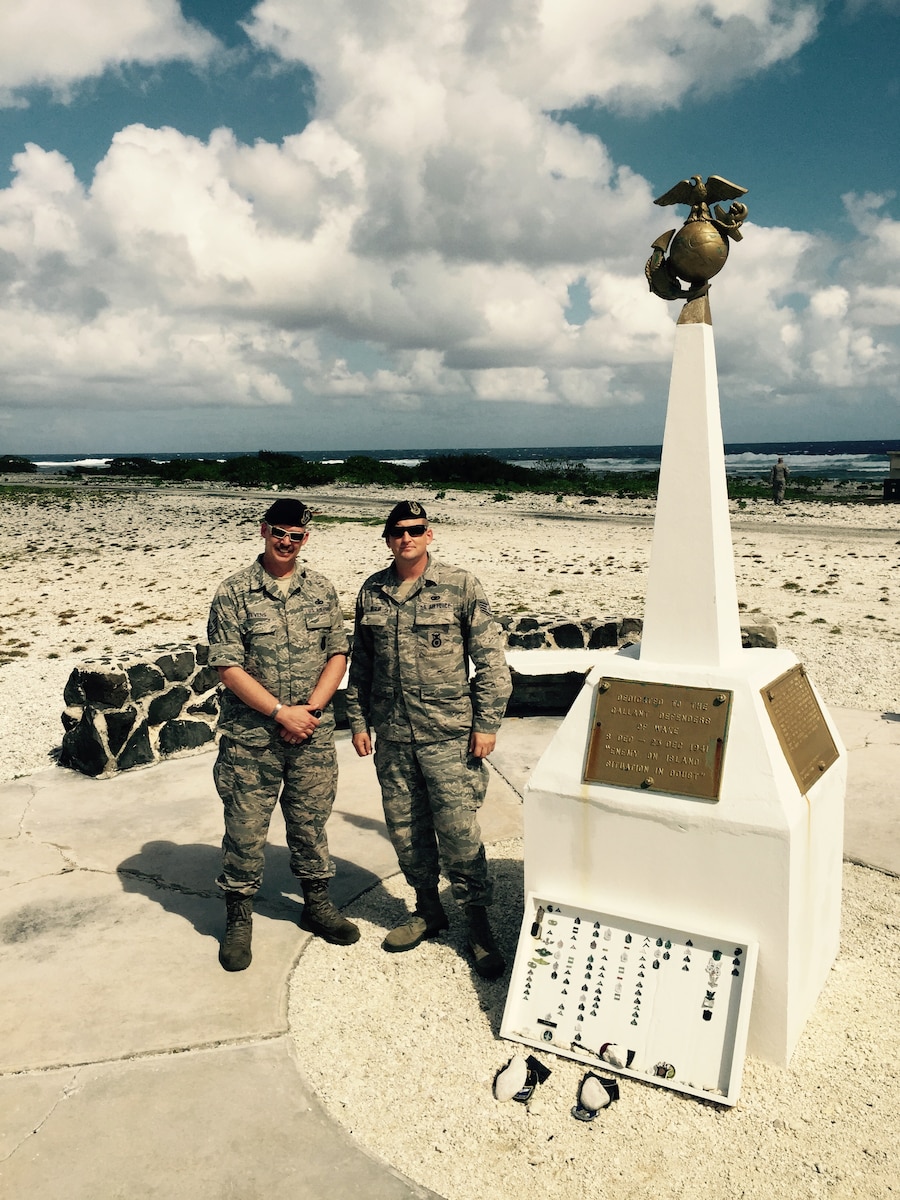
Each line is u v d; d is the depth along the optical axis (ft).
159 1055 9.14
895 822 14.56
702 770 8.91
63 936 11.49
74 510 87.25
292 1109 8.38
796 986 8.91
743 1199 7.30
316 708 10.50
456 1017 9.82
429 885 11.23
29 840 14.47
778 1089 8.51
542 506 89.10
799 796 8.82
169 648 18.89
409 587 10.44
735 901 8.75
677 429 9.48
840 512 78.79
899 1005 9.85
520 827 15.07
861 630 30.14
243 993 10.23
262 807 10.69
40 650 29.25
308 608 10.71
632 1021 8.89
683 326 9.46
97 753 17.28
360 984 10.47
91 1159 7.77
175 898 12.51
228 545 58.03
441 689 10.27
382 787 10.89
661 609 9.62
